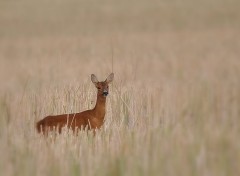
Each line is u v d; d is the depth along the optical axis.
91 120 47.75
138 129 42.16
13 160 32.69
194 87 82.56
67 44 184.50
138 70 114.25
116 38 199.38
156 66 123.06
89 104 53.38
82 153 35.31
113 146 36.41
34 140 39.97
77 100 53.31
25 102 56.44
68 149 36.94
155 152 32.00
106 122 49.19
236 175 28.59
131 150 33.84
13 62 148.50
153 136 36.12
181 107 63.53
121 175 30.06
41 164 31.83
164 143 33.41
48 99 54.31
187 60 134.12
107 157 32.84
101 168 30.83
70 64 122.75
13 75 123.25
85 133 42.81
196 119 51.88
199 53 150.38
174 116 52.25
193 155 30.72
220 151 30.78
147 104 55.28
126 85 62.12
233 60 131.75
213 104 66.19
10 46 190.38
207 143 31.98
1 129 46.88
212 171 28.56
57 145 37.78
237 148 31.05
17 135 41.94
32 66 132.38
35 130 46.25
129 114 50.25
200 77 100.38
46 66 123.56
